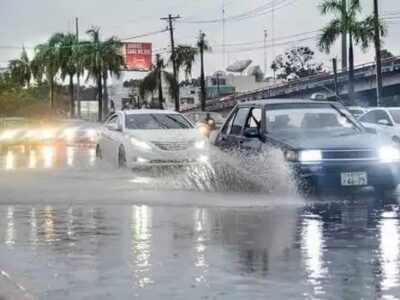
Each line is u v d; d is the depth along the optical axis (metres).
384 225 12.05
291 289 8.02
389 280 8.38
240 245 10.48
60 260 9.67
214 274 8.77
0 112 118.81
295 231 11.56
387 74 87.12
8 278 8.76
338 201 14.88
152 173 21.55
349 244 10.46
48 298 7.88
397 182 15.23
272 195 15.59
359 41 59.66
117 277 8.70
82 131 42.69
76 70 91.62
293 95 98.25
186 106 115.94
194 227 12.05
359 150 15.05
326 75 92.50
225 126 18.14
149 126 23.28
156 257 9.75
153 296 7.86
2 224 12.62
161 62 92.06
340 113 16.95
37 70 96.69
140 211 13.99
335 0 59.72
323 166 14.89
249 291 7.98
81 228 12.13
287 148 15.15
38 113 124.38
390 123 27.34
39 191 17.27
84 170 22.88
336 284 8.23
